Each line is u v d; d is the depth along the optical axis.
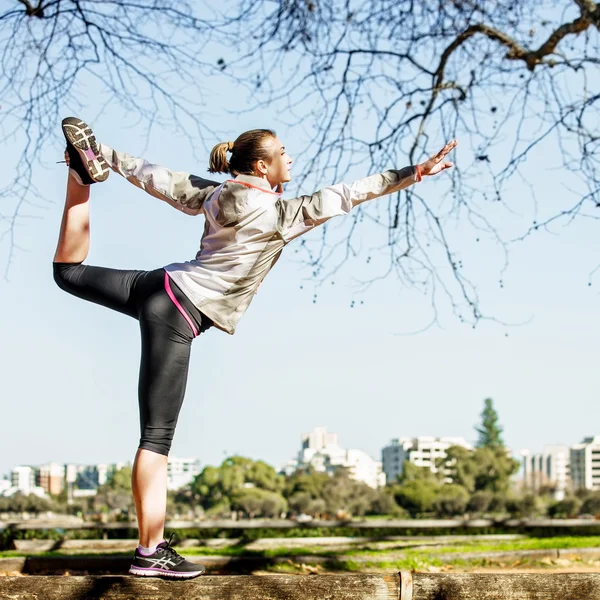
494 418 75.50
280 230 3.52
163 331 3.48
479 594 3.55
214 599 3.46
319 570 8.07
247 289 3.57
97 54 9.66
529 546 9.88
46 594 3.43
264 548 10.09
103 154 3.67
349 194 3.61
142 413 3.51
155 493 3.46
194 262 3.58
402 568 8.32
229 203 3.48
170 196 3.64
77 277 3.63
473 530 12.68
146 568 3.46
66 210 3.62
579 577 3.62
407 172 3.68
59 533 12.08
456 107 10.66
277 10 10.11
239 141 3.62
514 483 51.59
